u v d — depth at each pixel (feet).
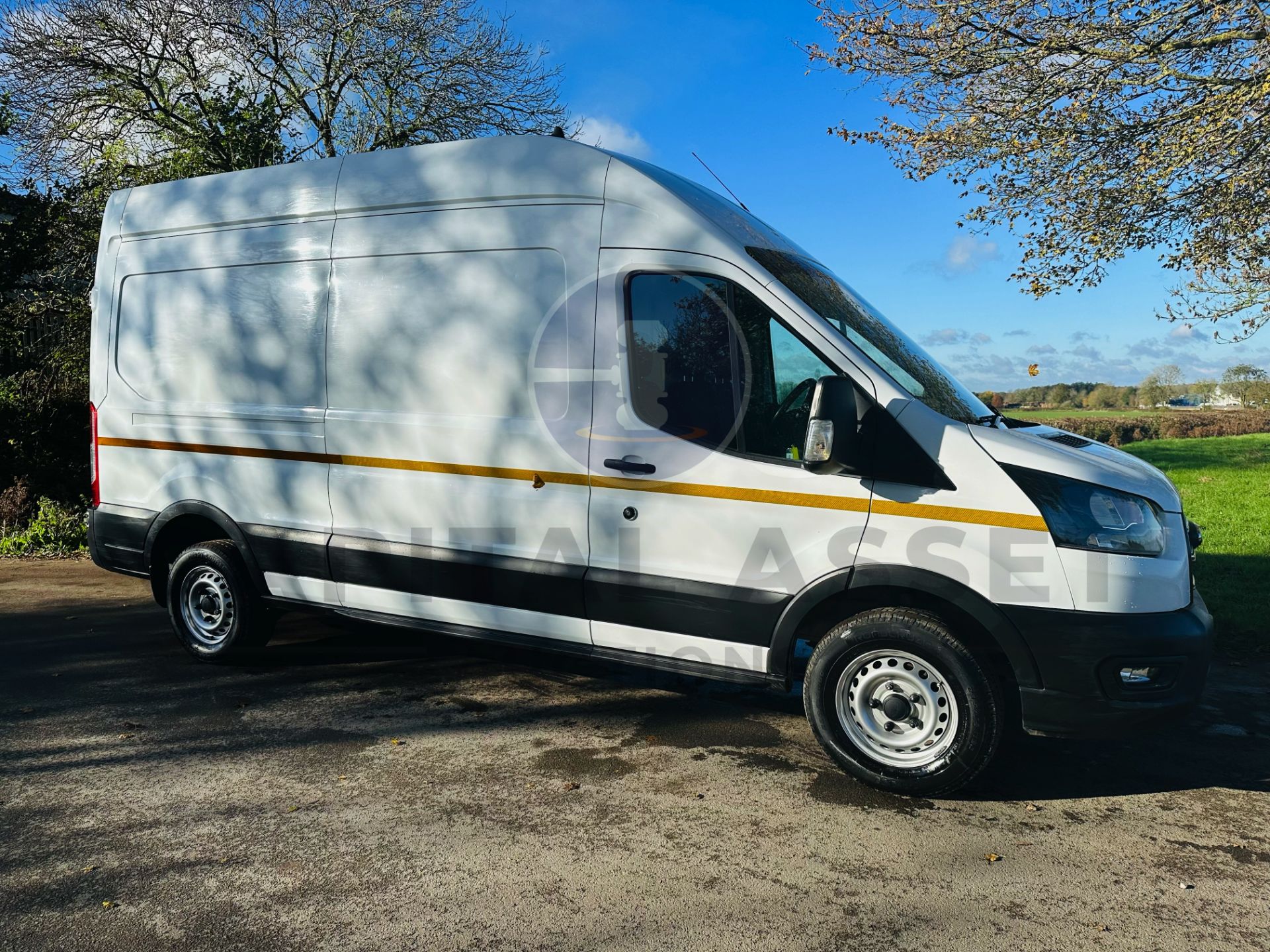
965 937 8.75
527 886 9.57
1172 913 9.23
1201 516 37.68
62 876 9.73
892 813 11.44
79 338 42.50
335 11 44.39
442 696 15.67
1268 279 31.73
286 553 16.12
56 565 29.66
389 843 10.48
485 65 47.11
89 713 14.78
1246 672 17.66
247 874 9.78
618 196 13.28
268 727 14.15
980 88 29.12
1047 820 11.30
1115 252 28.66
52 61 41.60
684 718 14.71
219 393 16.88
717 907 9.20
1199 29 26.14
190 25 43.09
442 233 14.56
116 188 43.01
